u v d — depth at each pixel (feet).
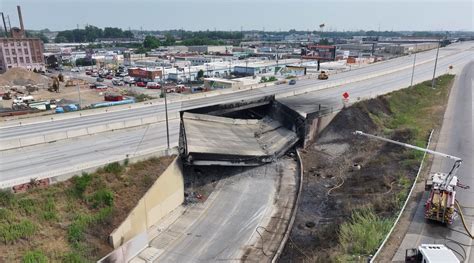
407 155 136.46
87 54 625.00
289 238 99.91
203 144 132.67
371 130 179.32
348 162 148.15
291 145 161.79
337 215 106.93
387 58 477.36
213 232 106.52
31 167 111.04
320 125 176.86
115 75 455.63
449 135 156.46
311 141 171.32
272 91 240.94
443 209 86.84
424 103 225.35
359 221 95.35
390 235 85.51
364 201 109.81
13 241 80.89
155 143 137.69
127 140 142.10
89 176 102.32
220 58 606.55
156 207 108.88
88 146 133.80
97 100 298.35
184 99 219.82
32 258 77.51
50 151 127.95
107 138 145.07
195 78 438.40
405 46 621.31
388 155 143.02
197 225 110.22
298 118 168.14
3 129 154.10
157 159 118.01
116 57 602.85
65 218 91.40
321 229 101.71
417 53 537.24
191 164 124.16
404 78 299.38
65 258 81.41
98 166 105.81
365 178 127.44
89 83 397.60
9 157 121.19
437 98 234.99
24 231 83.20
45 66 536.01
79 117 177.17
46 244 83.61
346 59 493.77
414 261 73.82
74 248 85.10
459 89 257.14
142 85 381.81
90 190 100.22
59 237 86.33
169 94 324.80
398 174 121.90
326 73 320.91
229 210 118.01
